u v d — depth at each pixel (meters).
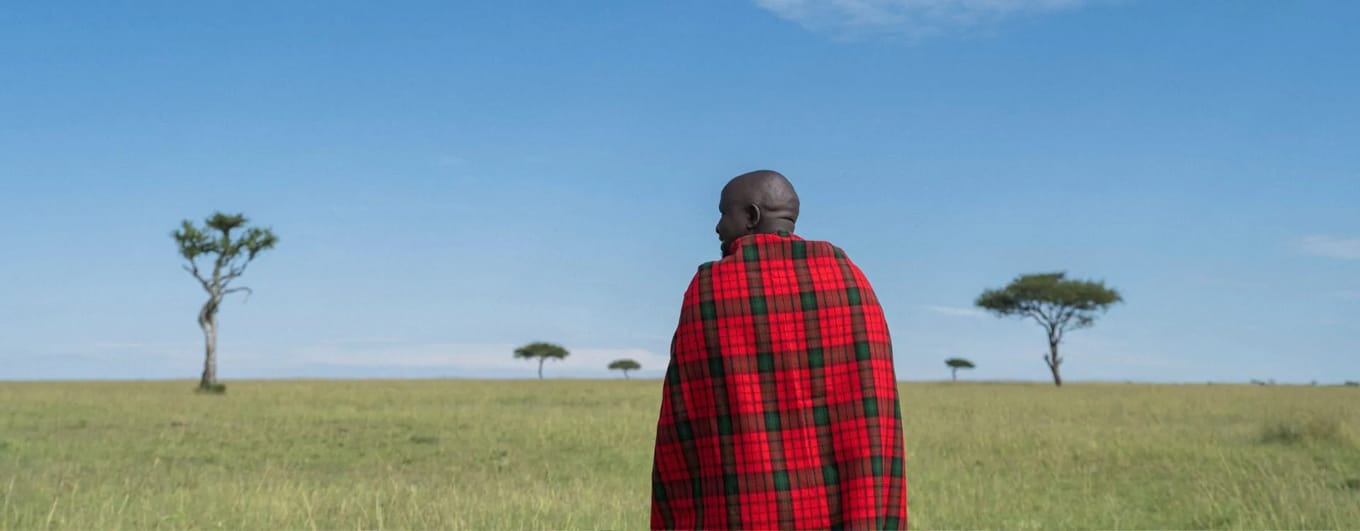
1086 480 11.13
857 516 3.52
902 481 3.65
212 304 37.47
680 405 3.71
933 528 8.66
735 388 3.61
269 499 9.20
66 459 12.71
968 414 21.81
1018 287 55.66
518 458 13.48
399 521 8.39
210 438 15.52
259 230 38.72
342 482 10.86
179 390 33.69
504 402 26.16
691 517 3.68
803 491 3.56
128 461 12.56
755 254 3.73
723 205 3.89
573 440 15.45
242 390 34.28
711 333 3.66
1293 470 11.51
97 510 8.73
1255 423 18.52
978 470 12.15
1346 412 20.67
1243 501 9.59
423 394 30.48
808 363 3.63
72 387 36.47
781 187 3.85
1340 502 9.34
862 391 3.61
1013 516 9.13
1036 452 13.66
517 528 8.20
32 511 8.70
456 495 9.55
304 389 34.84
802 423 3.60
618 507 9.17
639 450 14.30
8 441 14.39
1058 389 41.31
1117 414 22.03
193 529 8.14
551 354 82.00
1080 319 55.31
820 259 3.75
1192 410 23.17
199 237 37.28
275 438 15.66
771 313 3.64
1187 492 10.34
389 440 15.49
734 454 3.58
